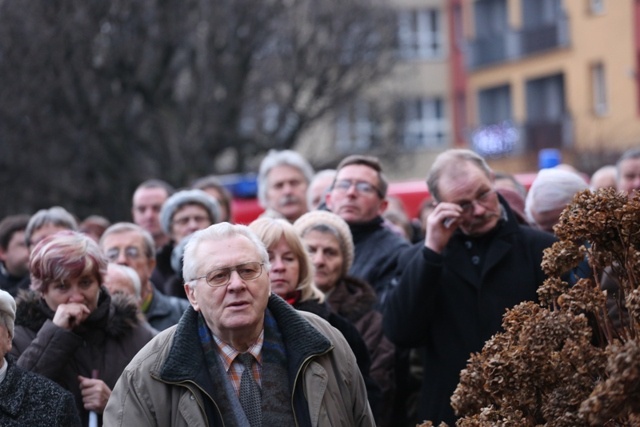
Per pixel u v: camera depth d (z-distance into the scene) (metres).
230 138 48.06
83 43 37.94
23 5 36.91
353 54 52.75
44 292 10.92
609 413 6.87
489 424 7.88
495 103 69.75
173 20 42.59
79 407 10.73
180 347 8.70
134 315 11.13
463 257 11.60
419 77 72.19
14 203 39.16
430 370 11.73
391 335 11.69
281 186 17.64
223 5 46.28
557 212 12.84
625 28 59.28
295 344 8.81
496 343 8.18
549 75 65.06
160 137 45.09
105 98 40.00
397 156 57.62
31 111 37.56
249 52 47.59
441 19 72.88
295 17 50.53
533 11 66.62
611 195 8.11
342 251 12.88
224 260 8.68
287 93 51.25
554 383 7.80
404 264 12.48
